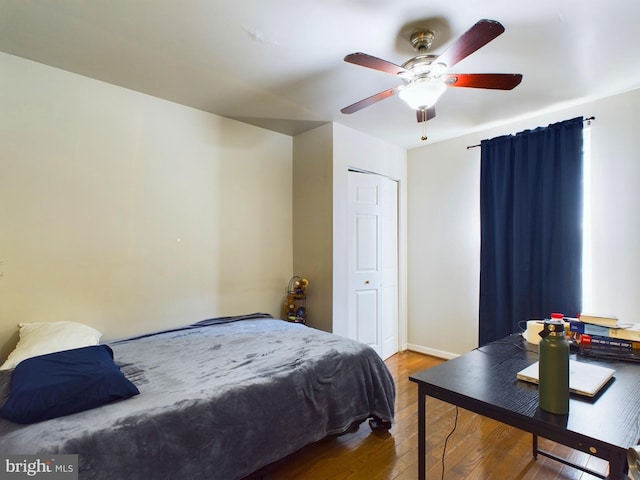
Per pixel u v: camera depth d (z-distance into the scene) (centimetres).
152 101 272
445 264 378
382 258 377
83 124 239
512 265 314
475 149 353
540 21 175
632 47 198
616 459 84
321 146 336
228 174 319
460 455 202
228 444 154
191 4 165
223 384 168
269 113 305
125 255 258
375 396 224
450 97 268
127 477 126
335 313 326
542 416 100
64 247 231
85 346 194
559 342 103
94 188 244
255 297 338
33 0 162
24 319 216
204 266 303
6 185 211
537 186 301
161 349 221
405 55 210
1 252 209
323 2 162
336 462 196
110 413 137
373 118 315
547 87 251
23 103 216
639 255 255
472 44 149
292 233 369
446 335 378
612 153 267
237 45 200
